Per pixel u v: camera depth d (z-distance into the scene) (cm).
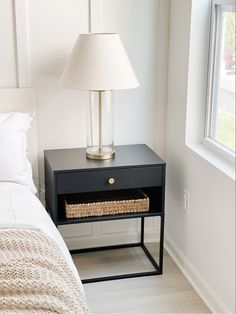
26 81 291
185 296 277
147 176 279
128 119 315
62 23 288
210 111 285
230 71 259
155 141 324
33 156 302
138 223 334
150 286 287
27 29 284
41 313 151
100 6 291
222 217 249
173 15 297
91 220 279
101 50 258
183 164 296
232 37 255
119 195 297
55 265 180
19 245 187
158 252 325
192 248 291
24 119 277
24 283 162
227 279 247
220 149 269
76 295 173
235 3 244
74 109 303
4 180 256
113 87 257
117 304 270
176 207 313
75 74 260
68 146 309
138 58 306
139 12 298
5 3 278
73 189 271
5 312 149
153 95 314
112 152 289
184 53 284
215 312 260
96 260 315
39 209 236
